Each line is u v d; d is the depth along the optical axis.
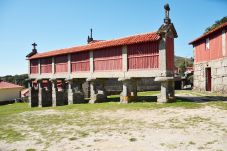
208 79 25.14
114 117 12.97
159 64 16.39
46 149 8.11
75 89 23.55
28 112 19.33
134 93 19.25
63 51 24.36
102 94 21.67
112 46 18.91
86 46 22.22
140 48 17.45
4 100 39.81
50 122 13.06
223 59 21.23
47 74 26.50
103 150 7.57
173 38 17.36
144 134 9.05
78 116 14.33
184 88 34.91
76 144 8.41
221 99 17.22
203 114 11.95
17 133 10.87
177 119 11.23
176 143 7.71
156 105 15.67
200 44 26.36
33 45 29.92
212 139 7.87
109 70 19.53
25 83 66.62
